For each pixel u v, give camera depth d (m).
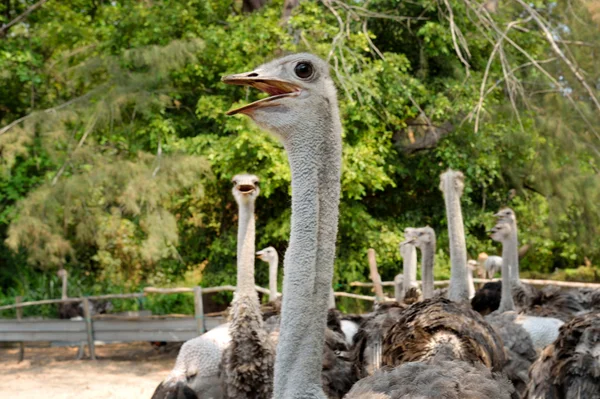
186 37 13.46
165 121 13.09
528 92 15.09
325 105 3.09
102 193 12.71
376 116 13.46
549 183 14.09
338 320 6.00
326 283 3.03
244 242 5.26
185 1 13.98
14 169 14.84
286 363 2.95
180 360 5.88
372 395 3.12
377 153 13.38
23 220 11.83
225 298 14.38
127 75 12.96
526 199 15.41
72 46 15.47
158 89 13.39
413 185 15.02
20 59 14.60
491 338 4.74
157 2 14.32
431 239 7.67
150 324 11.87
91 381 10.29
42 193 11.96
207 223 14.56
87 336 12.18
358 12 13.97
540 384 4.33
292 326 2.97
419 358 4.38
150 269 15.41
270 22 13.00
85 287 15.26
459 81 13.91
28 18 16.70
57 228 12.24
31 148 14.05
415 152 14.91
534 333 6.30
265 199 13.81
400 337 4.68
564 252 17.44
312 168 3.06
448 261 14.62
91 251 16.11
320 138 3.08
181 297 15.52
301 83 3.07
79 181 11.85
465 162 13.80
